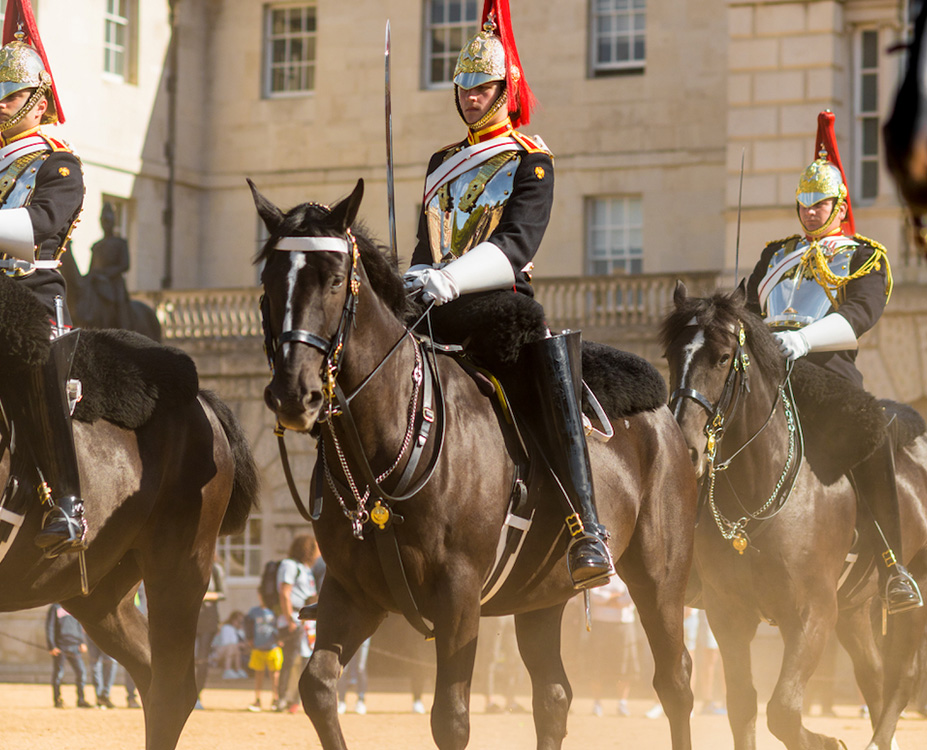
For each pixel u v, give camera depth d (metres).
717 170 44.28
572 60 46.22
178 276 49.84
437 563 8.52
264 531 42.09
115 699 26.52
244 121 50.50
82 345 9.88
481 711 23.84
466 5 48.09
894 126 3.40
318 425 8.55
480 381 9.12
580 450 9.09
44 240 9.77
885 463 12.32
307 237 7.73
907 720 22.20
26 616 40.75
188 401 10.31
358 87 49.16
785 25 37.72
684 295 11.55
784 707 11.16
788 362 12.00
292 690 23.72
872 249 12.95
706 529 11.77
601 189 45.62
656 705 23.33
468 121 9.85
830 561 11.76
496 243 9.18
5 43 10.91
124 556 10.47
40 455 9.28
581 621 24.11
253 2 50.66
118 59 48.50
